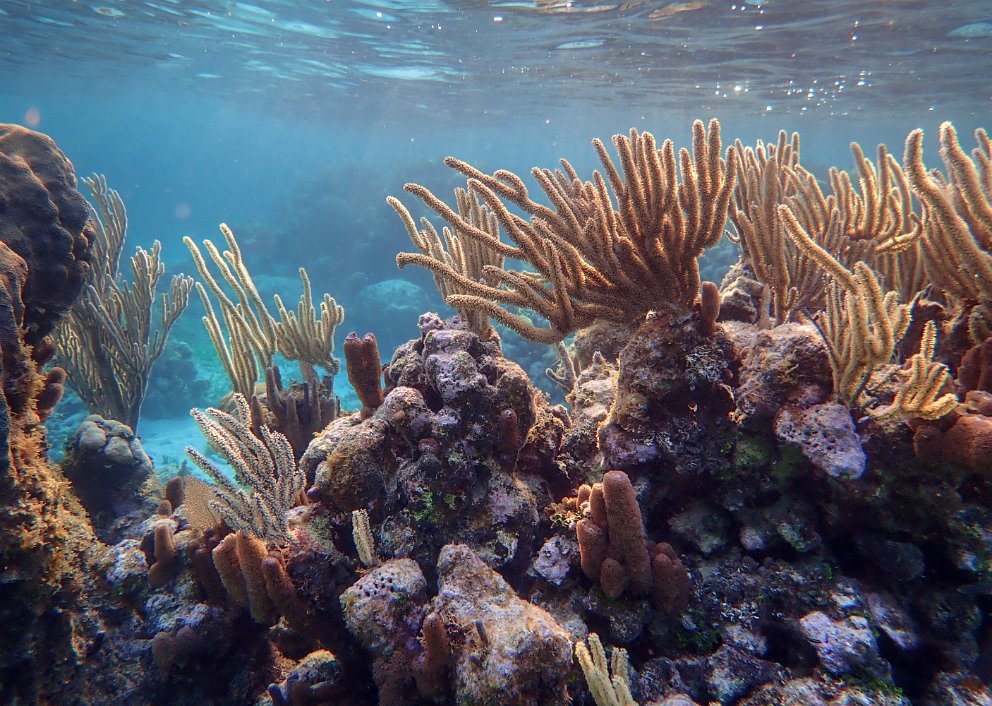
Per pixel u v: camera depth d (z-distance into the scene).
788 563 0.43
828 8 1.84
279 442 0.49
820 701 0.37
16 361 0.49
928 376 0.38
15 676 0.46
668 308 0.46
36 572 0.46
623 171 0.43
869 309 0.38
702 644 0.42
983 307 0.44
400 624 0.41
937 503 0.39
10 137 0.59
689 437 0.45
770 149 0.74
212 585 0.52
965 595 0.40
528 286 0.48
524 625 0.38
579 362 0.74
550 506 0.50
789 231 0.41
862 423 0.41
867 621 0.39
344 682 0.44
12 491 0.45
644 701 0.40
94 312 0.95
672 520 0.46
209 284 0.74
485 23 2.26
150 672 0.51
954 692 0.38
